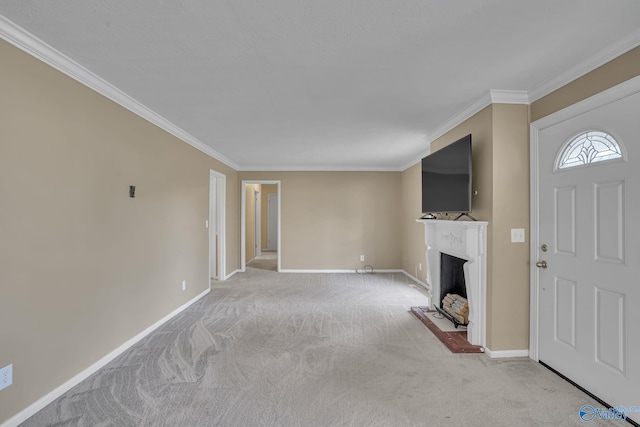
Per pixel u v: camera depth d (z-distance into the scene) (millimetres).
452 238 3201
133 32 1767
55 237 2029
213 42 1874
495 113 2594
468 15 1621
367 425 1773
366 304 4211
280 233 6617
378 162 6094
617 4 1526
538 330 2523
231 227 6242
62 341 2082
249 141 4344
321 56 2047
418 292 4875
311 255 6594
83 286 2270
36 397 1889
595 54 1994
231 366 2459
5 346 1710
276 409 1918
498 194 2596
